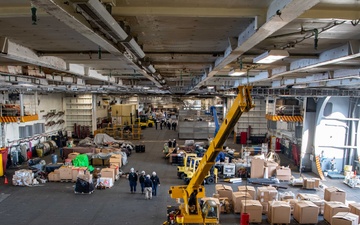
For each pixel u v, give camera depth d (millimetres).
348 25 4320
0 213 11594
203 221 9094
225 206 11820
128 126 32156
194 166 15570
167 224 10023
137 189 14711
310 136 18734
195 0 3502
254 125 28828
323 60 6598
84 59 7613
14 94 21375
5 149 18344
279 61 8039
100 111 35594
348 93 16188
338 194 12289
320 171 17578
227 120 6855
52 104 27672
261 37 4305
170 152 21375
